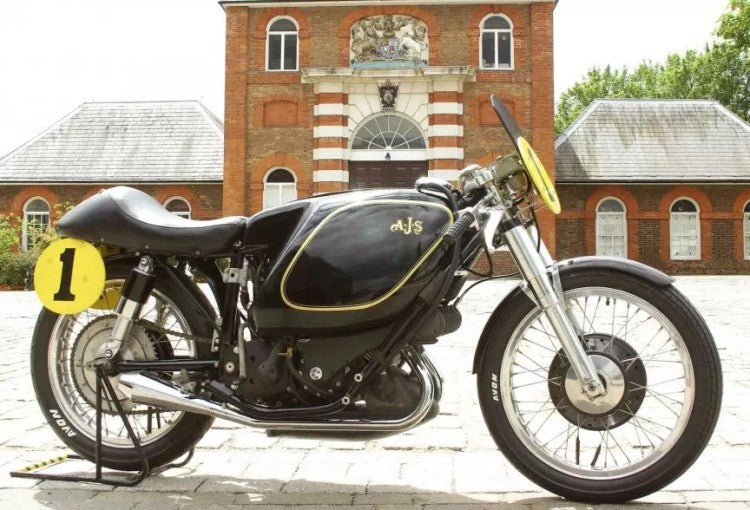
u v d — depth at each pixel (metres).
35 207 27.56
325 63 23.02
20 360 6.51
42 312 3.16
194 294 3.02
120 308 2.98
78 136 28.75
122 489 2.95
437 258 2.71
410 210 2.73
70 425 3.13
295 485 3.02
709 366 2.67
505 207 2.82
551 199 2.76
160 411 3.08
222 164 27.11
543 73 22.61
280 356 2.79
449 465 3.31
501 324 2.85
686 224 26.12
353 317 2.70
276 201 23.20
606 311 8.71
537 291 2.77
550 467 2.79
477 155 22.61
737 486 2.95
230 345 2.88
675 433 2.70
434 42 22.77
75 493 2.90
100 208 3.01
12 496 2.86
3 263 21.30
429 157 22.53
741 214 25.98
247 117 23.19
